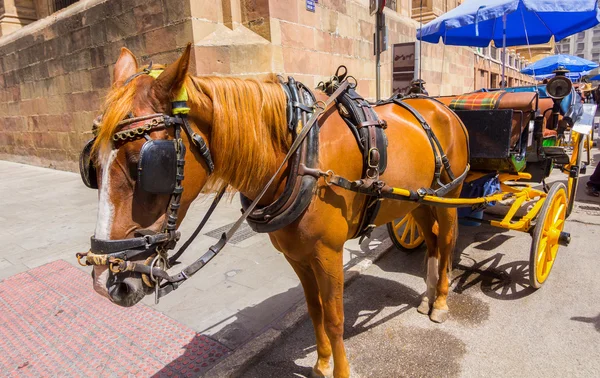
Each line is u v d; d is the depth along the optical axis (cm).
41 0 1193
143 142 135
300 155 177
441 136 280
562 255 407
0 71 1159
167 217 145
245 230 522
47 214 644
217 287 375
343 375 220
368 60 939
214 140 162
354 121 205
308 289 231
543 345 270
